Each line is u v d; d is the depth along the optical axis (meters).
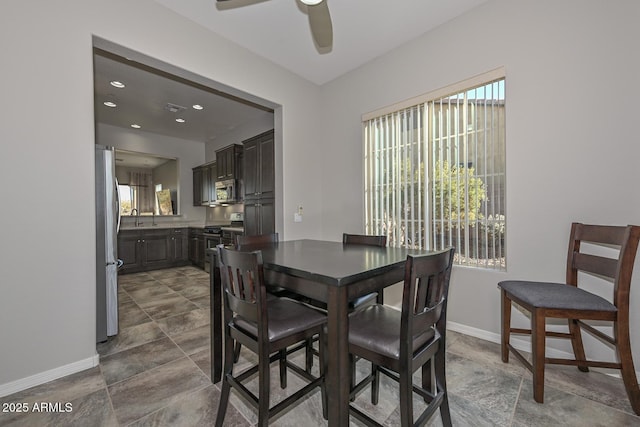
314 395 1.66
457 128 2.47
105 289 2.35
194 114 4.51
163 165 6.46
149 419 1.46
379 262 1.37
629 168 1.71
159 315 2.94
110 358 2.07
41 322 1.76
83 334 1.91
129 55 2.21
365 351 1.19
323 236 3.69
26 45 1.71
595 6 1.81
